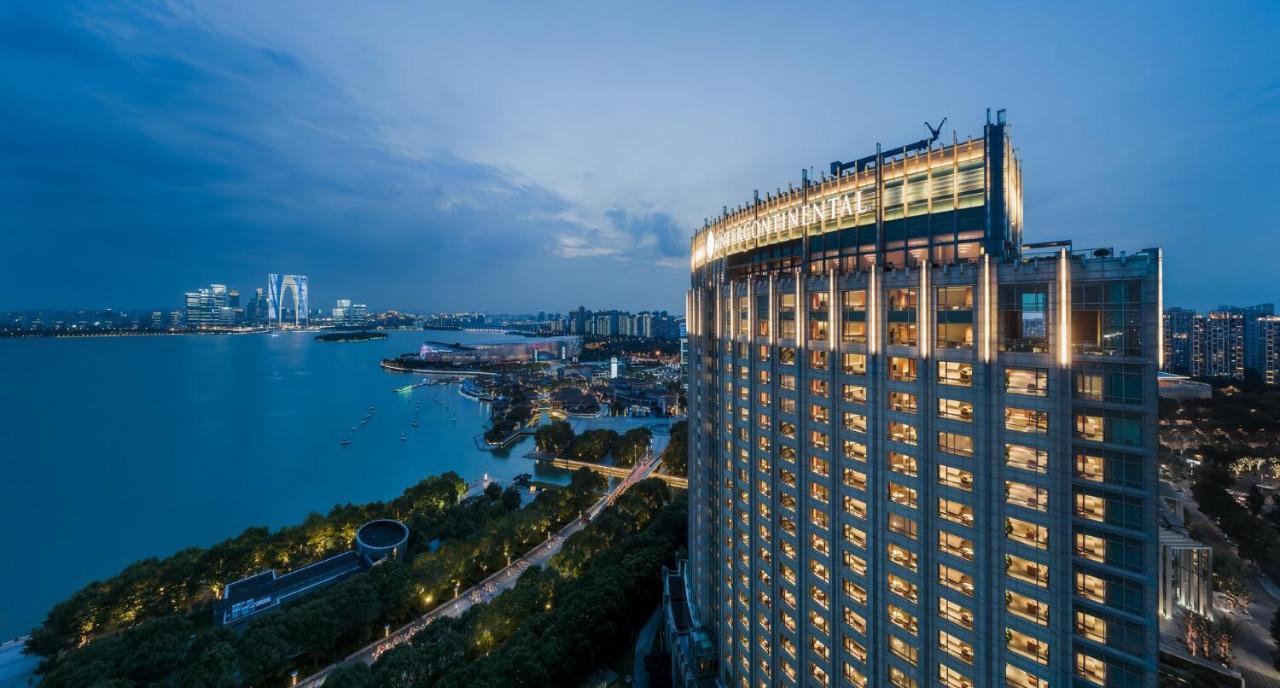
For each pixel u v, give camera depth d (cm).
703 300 9381
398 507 17238
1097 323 4409
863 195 6662
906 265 6231
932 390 5406
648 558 12488
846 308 6266
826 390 6506
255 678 8969
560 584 11925
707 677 8894
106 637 10275
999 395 4909
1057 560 4588
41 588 15225
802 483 6838
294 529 14712
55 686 8094
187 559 12525
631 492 17800
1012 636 4856
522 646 9094
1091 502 4450
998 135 5531
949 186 5866
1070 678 4531
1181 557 10250
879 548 5884
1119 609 4319
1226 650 9119
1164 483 15800
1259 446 17900
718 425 8869
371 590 11181
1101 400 4403
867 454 5994
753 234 8562
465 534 15762
